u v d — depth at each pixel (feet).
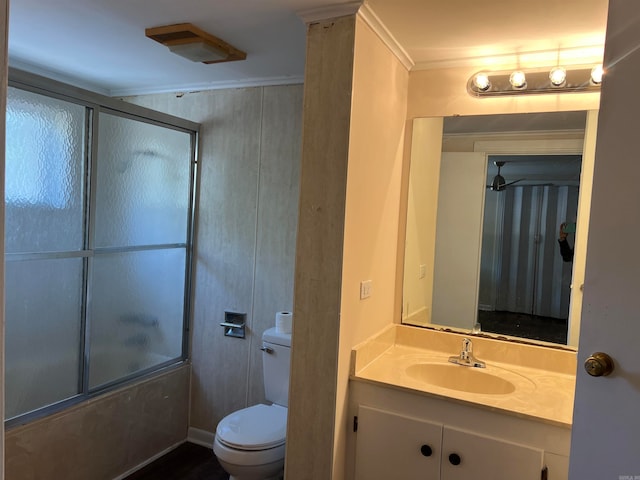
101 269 8.26
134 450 8.93
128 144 8.59
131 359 9.04
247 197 9.58
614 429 4.18
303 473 6.56
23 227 7.04
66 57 8.48
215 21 6.59
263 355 8.91
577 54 7.07
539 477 5.71
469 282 7.94
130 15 6.52
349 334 6.53
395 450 6.47
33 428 7.13
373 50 6.57
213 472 9.02
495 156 7.70
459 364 7.42
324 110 6.16
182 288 10.11
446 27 6.42
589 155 7.18
